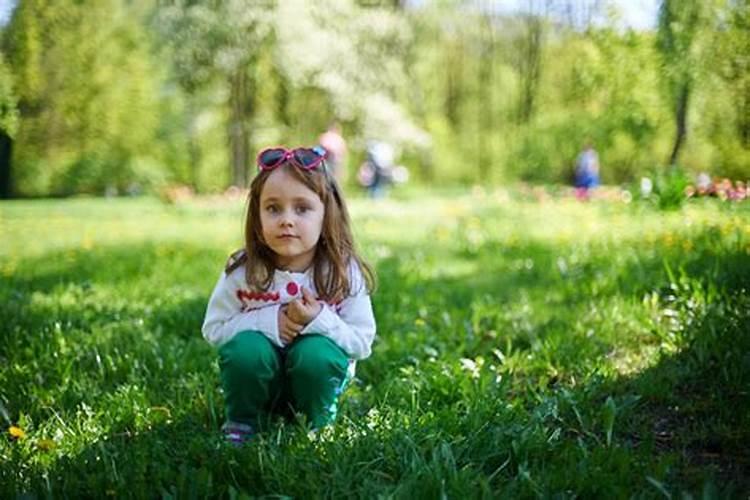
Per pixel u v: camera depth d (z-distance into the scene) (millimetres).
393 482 2488
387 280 6117
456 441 2705
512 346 4234
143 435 2906
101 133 9180
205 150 20156
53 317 4723
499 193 14539
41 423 3143
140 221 12070
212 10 13484
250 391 2930
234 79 16750
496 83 20844
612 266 5605
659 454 2793
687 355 3646
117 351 3930
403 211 13602
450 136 25969
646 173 6617
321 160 3010
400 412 3006
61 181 14062
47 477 2504
